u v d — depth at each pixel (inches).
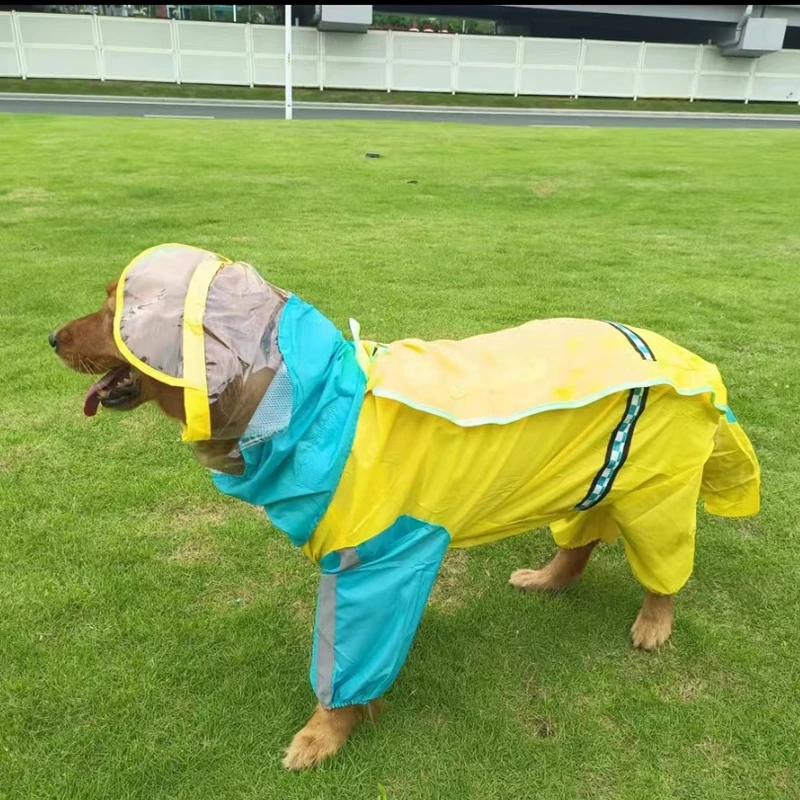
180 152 561.9
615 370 87.7
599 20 1498.5
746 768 94.0
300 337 77.6
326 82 1339.8
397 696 102.7
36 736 95.3
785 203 434.3
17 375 185.8
